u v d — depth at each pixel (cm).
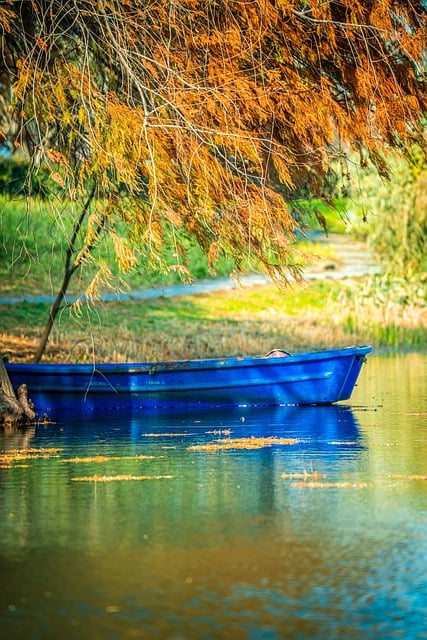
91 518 2288
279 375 4134
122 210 3203
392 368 5766
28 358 5359
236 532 2172
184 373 4091
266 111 3095
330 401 4169
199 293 8106
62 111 3130
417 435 3359
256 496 2470
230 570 1941
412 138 3391
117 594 1825
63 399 4053
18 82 3061
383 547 2066
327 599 1800
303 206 3756
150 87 3130
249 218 3089
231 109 3058
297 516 2291
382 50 3212
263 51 3178
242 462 2889
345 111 3234
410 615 1733
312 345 6594
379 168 3441
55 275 7494
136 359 5588
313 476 2689
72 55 3297
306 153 3247
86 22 3212
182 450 3094
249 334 6800
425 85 3350
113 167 3116
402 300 7894
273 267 3319
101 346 5816
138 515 2311
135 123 3052
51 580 1895
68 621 1714
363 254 10069
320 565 1966
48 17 3192
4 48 3244
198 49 3116
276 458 2948
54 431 3500
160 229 3112
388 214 8075
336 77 3291
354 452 3039
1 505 2408
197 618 1722
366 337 7125
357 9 3209
